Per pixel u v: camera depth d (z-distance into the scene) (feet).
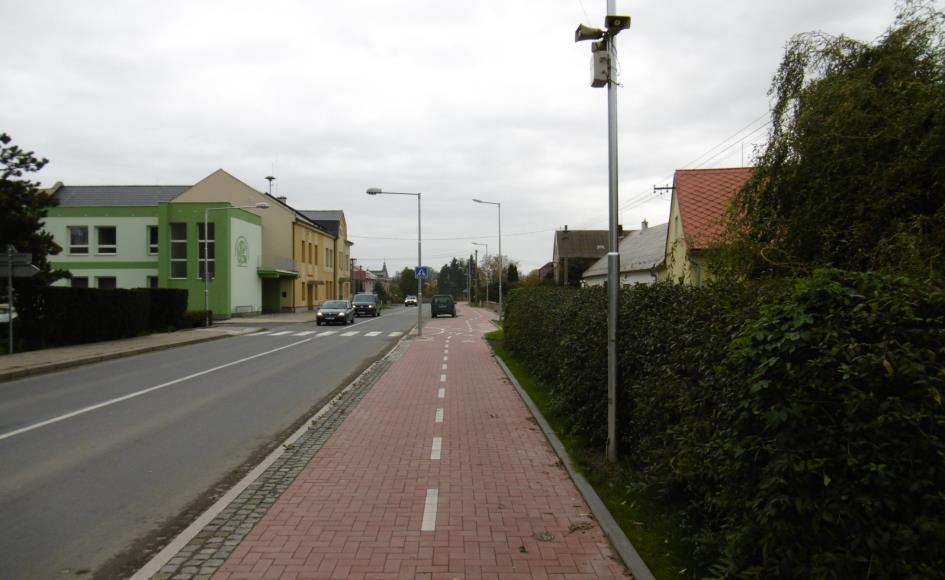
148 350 63.87
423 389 37.52
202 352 64.08
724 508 11.15
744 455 9.98
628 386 19.43
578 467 19.66
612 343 19.97
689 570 12.27
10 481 19.42
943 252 13.69
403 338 83.71
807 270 16.89
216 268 126.62
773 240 19.61
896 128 16.03
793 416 8.87
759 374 9.23
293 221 159.94
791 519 9.04
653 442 16.47
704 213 59.98
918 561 7.91
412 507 16.56
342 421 28.02
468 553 13.56
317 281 185.68
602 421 21.70
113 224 138.62
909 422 8.00
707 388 12.60
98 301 70.03
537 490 17.98
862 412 8.40
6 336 59.72
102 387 39.47
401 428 26.48
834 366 8.70
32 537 14.90
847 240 16.75
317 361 55.16
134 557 13.76
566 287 40.98
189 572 12.71
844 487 8.41
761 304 11.38
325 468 20.43
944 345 8.35
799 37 20.85
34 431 26.61
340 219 224.33
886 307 8.73
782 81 21.22
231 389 38.73
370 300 157.79
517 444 23.58
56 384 40.86
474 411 30.30
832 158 17.48
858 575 8.23
